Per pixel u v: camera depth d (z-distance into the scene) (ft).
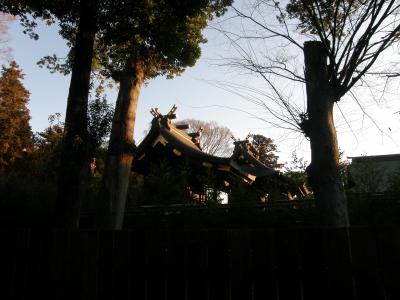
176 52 30.81
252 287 14.19
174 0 26.55
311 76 18.42
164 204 30.89
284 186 45.37
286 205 27.20
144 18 26.32
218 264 14.73
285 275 13.91
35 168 47.21
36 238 17.12
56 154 31.99
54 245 16.84
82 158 23.26
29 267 16.90
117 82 35.35
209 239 15.03
